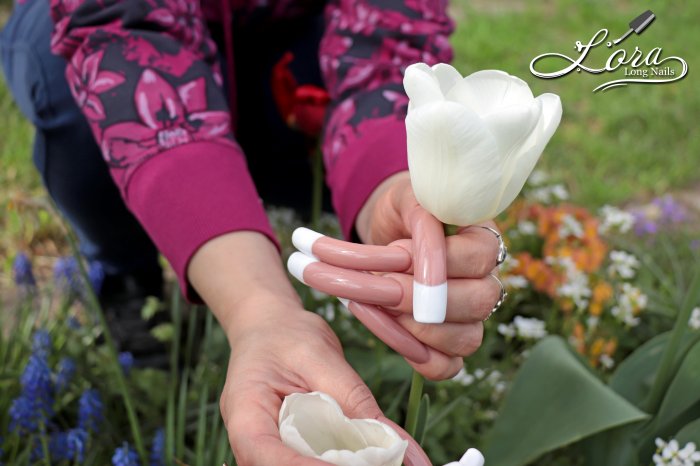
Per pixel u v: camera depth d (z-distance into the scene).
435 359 0.57
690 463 0.77
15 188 1.56
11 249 1.41
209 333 0.90
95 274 1.03
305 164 1.17
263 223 0.68
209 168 0.69
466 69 2.35
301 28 1.11
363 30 0.82
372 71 0.80
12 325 1.15
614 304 1.18
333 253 0.56
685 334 0.89
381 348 0.89
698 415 0.83
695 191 1.87
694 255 1.39
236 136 1.14
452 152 0.49
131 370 1.01
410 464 0.54
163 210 0.68
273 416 0.55
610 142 2.05
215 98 0.74
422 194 0.52
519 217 1.40
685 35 2.80
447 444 0.93
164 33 0.76
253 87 1.11
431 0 0.85
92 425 0.88
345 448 0.53
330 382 0.57
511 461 0.80
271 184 1.20
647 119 2.17
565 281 1.18
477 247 0.55
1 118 1.82
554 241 1.28
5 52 1.05
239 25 1.04
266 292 0.64
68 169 0.98
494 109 0.52
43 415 0.87
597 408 0.78
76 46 0.76
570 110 2.19
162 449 0.84
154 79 0.72
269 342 0.60
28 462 0.86
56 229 1.45
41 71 0.94
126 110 0.71
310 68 1.13
